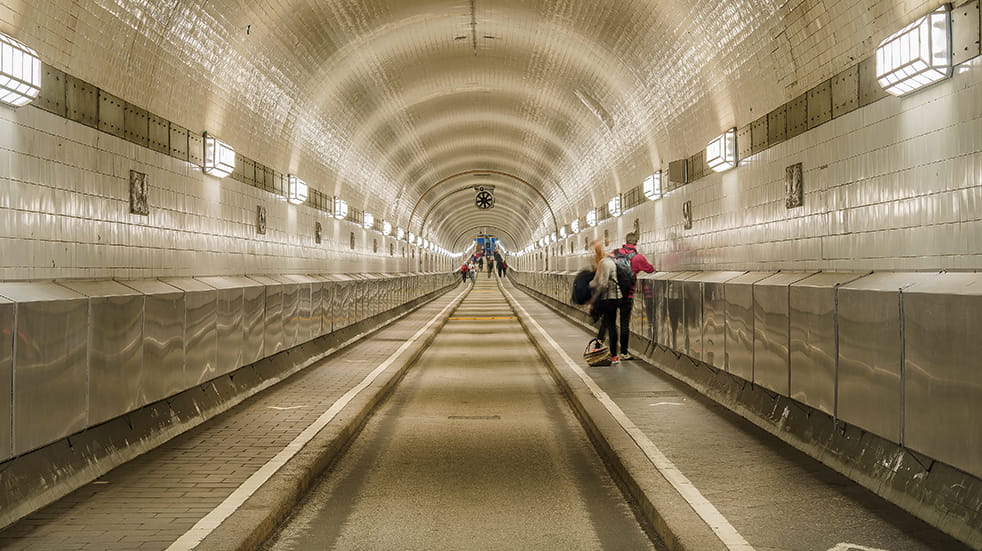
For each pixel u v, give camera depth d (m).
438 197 43.44
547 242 43.78
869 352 5.28
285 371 11.58
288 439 7.25
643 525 5.20
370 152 21.05
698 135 11.82
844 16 6.34
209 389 8.63
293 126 13.66
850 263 6.48
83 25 6.35
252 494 5.42
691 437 7.28
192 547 4.30
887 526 4.63
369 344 17.25
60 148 6.09
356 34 13.08
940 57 4.90
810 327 6.32
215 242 10.15
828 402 5.98
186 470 6.09
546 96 19.70
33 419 4.96
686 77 11.23
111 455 6.15
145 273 7.80
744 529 4.59
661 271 14.55
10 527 4.66
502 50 16.66
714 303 9.21
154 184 8.09
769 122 8.60
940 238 5.05
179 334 7.49
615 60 13.73
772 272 8.46
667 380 11.13
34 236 5.67
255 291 10.05
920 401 4.64
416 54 15.91
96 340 5.83
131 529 4.63
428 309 33.38
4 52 4.98
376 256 26.09
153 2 7.24
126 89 7.46
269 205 12.96
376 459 7.15
